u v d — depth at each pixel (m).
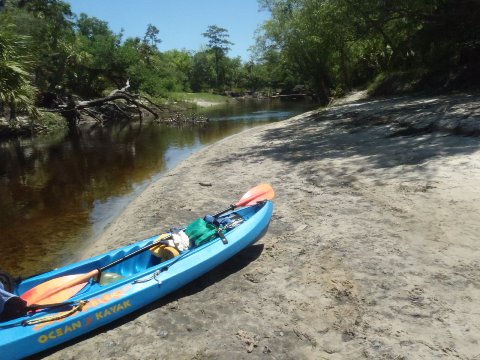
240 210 7.22
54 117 30.73
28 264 7.62
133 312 5.39
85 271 5.86
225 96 76.56
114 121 36.62
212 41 87.38
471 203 7.18
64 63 37.06
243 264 6.41
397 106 19.45
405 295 5.04
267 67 44.59
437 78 24.28
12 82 11.50
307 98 65.62
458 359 3.96
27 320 4.63
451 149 10.50
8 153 20.89
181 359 4.47
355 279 5.53
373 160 10.99
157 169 15.51
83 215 10.34
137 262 6.24
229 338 4.73
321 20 26.27
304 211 8.21
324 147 14.09
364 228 7.01
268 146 16.09
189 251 5.91
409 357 4.06
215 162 14.22
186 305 5.47
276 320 4.94
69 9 39.19
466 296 4.85
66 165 17.22
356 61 35.44
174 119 34.97
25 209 11.12
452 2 20.98
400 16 22.25
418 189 8.24
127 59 42.69
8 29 12.12
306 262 6.18
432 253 5.88
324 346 4.40
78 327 4.75
